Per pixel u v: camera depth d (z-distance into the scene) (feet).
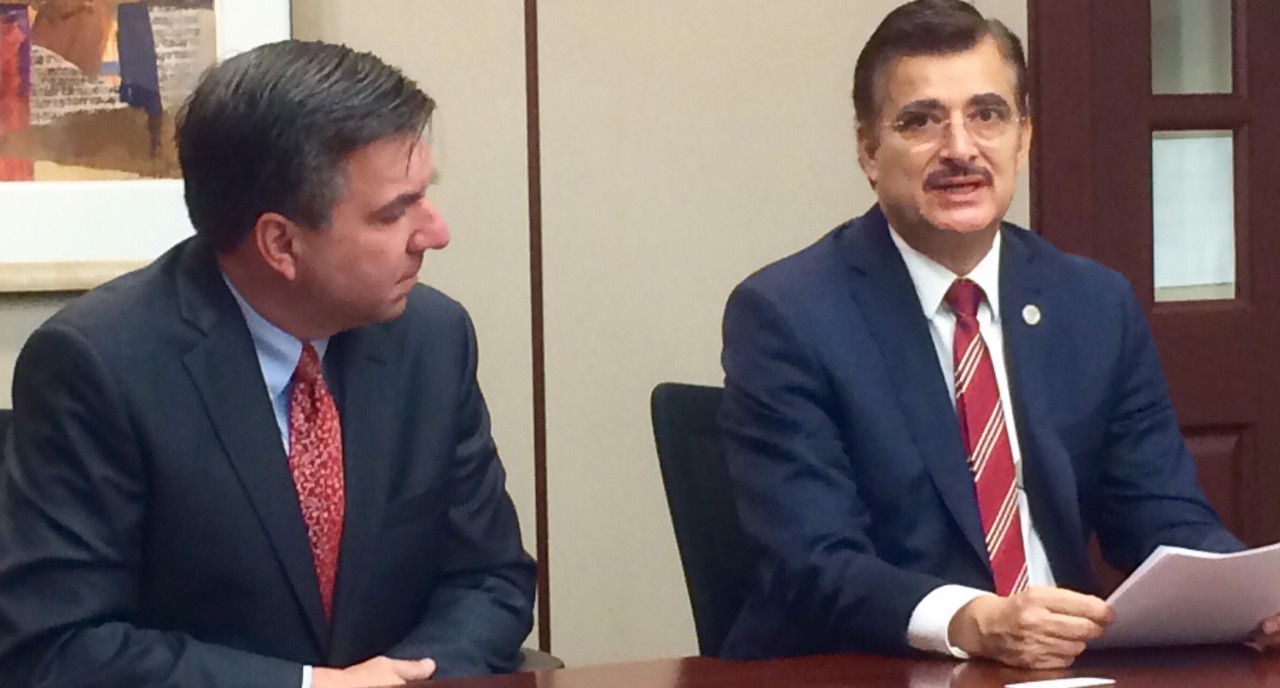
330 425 5.15
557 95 8.28
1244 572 4.18
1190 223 9.68
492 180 8.15
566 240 8.34
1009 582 5.36
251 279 4.93
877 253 5.74
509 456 8.29
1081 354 5.75
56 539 4.71
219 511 4.87
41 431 4.81
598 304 8.43
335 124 4.65
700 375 8.66
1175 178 9.64
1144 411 5.89
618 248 8.45
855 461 5.46
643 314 8.53
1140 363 5.91
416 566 5.33
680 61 8.51
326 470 5.09
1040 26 9.30
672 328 8.59
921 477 5.40
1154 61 9.52
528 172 8.22
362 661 5.16
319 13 7.71
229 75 4.76
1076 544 5.48
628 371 8.52
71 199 7.10
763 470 5.42
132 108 7.17
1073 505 5.47
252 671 4.64
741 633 5.45
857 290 5.67
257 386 4.98
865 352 5.54
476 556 5.55
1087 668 4.24
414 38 7.93
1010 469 5.48
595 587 8.54
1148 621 4.34
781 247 8.75
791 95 8.72
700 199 8.60
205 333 4.95
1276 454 9.76
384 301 4.91
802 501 5.28
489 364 8.21
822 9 8.74
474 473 5.60
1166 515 5.67
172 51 7.22
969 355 5.58
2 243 7.03
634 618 8.61
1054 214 9.39
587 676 4.24
